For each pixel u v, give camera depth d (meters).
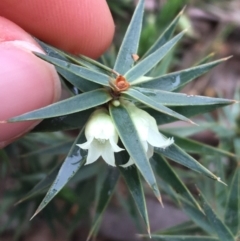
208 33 0.17
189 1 0.15
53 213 0.11
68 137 0.11
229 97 0.16
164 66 0.09
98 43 0.09
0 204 0.11
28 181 0.11
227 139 0.10
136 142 0.06
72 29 0.09
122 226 0.13
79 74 0.06
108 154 0.06
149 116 0.06
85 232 0.13
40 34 0.09
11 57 0.07
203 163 0.10
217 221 0.07
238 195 0.08
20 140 0.10
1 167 0.12
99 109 0.06
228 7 0.17
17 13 0.08
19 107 0.07
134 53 0.07
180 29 0.15
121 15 0.13
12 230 0.13
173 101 0.06
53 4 0.08
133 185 0.06
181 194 0.07
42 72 0.07
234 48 0.17
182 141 0.08
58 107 0.05
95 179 0.10
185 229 0.09
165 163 0.07
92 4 0.09
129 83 0.06
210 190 0.10
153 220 0.13
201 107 0.07
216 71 0.17
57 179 0.06
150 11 0.14
